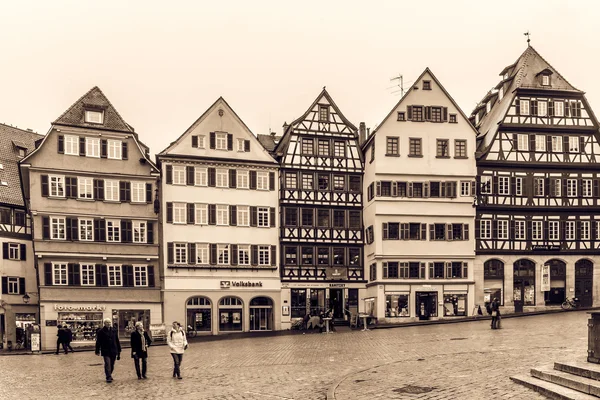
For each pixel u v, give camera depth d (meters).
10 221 42.91
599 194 49.28
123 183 43.81
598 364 13.94
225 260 45.59
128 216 43.69
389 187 47.03
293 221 47.41
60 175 42.41
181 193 45.06
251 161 46.66
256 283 46.03
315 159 48.34
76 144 42.97
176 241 44.62
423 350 23.55
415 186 47.47
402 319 46.38
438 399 12.94
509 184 48.66
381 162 47.03
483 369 16.78
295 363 21.83
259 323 46.03
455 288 47.28
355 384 15.50
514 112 48.94
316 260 47.69
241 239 46.06
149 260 43.94
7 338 41.53
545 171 48.97
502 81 52.56
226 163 46.12
